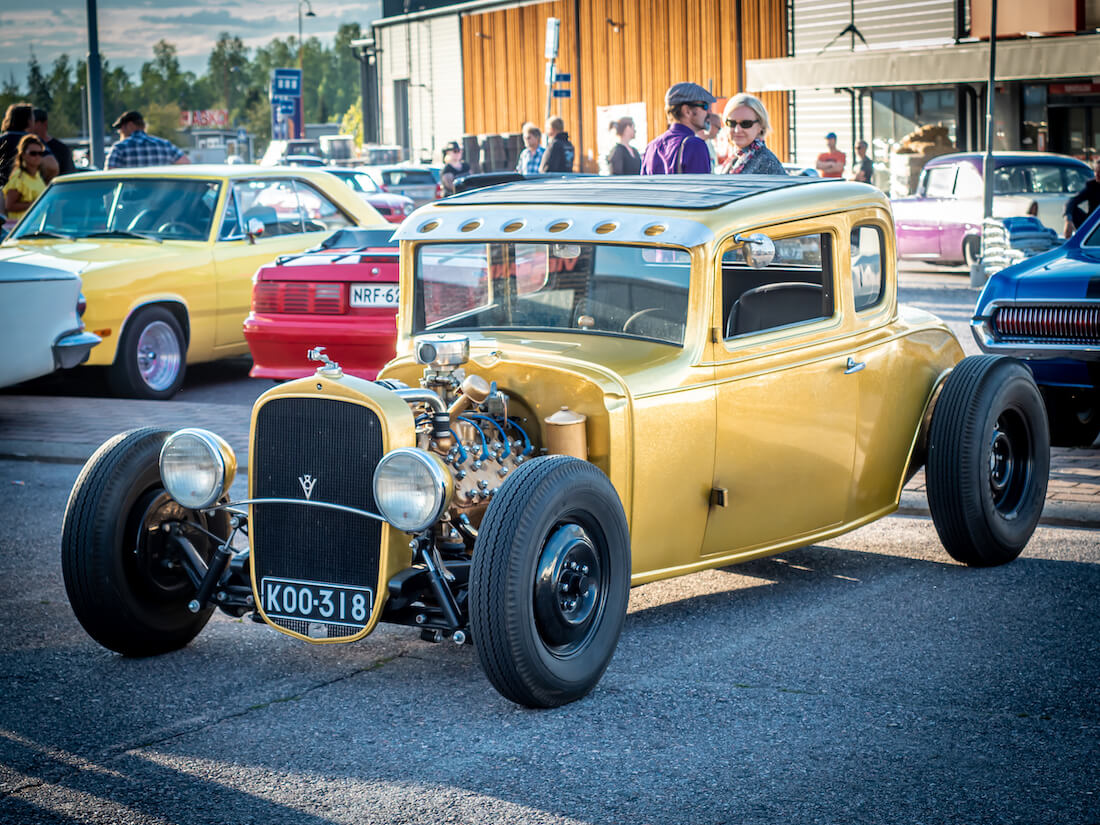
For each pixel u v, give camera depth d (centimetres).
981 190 1856
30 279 959
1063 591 582
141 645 504
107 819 376
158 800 388
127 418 969
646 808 380
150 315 1078
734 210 535
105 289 1042
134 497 495
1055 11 2312
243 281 1148
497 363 505
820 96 2817
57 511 753
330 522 460
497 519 434
